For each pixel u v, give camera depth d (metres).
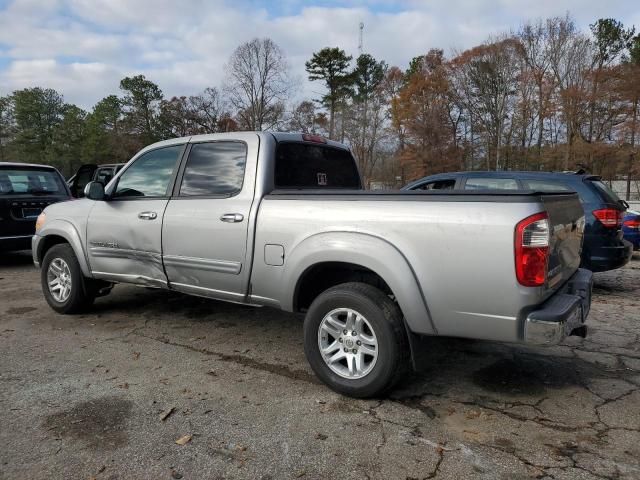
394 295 3.30
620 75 35.41
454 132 49.25
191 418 3.21
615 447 2.89
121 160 65.12
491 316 3.02
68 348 4.50
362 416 3.25
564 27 42.19
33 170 8.88
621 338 4.85
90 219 5.15
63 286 5.54
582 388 3.70
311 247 3.59
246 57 55.16
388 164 52.41
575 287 3.48
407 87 49.88
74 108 70.00
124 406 3.36
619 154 35.16
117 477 2.59
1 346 4.54
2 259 9.76
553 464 2.72
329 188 4.91
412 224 3.21
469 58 47.25
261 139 4.20
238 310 5.79
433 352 4.45
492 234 2.96
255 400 3.48
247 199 4.05
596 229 6.59
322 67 57.84
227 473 2.63
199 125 58.50
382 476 2.61
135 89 64.00
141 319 5.42
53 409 3.31
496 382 3.81
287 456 2.79
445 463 2.72
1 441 2.91
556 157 40.44
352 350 3.50
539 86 44.38
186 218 4.36
